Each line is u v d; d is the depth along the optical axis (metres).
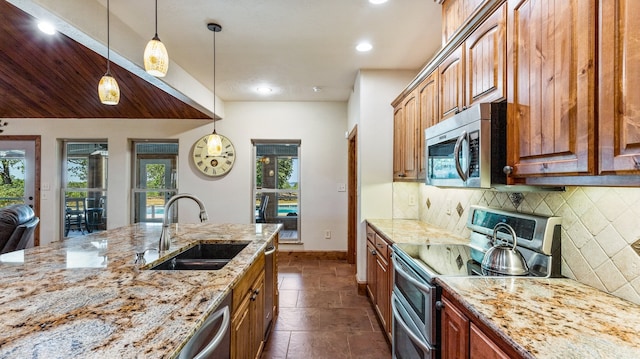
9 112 4.51
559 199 1.45
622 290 1.16
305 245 4.96
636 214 1.11
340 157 4.93
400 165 3.17
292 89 4.29
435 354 1.41
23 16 2.45
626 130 0.82
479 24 1.60
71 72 3.47
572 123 0.99
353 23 2.48
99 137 4.78
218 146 3.15
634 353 0.81
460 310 1.22
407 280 1.69
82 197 4.89
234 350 1.43
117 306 1.03
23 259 1.63
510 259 1.49
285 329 2.64
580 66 0.96
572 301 1.14
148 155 4.97
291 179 5.10
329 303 3.19
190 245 2.11
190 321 0.93
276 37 2.71
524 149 1.24
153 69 1.80
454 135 1.66
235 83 4.01
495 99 1.46
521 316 1.02
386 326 2.42
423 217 3.27
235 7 2.24
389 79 3.47
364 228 3.45
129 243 2.07
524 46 1.25
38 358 0.73
